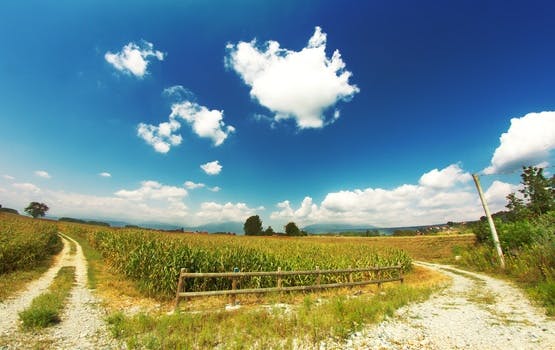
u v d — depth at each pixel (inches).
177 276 486.0
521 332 286.4
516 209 1097.4
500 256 788.6
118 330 281.7
